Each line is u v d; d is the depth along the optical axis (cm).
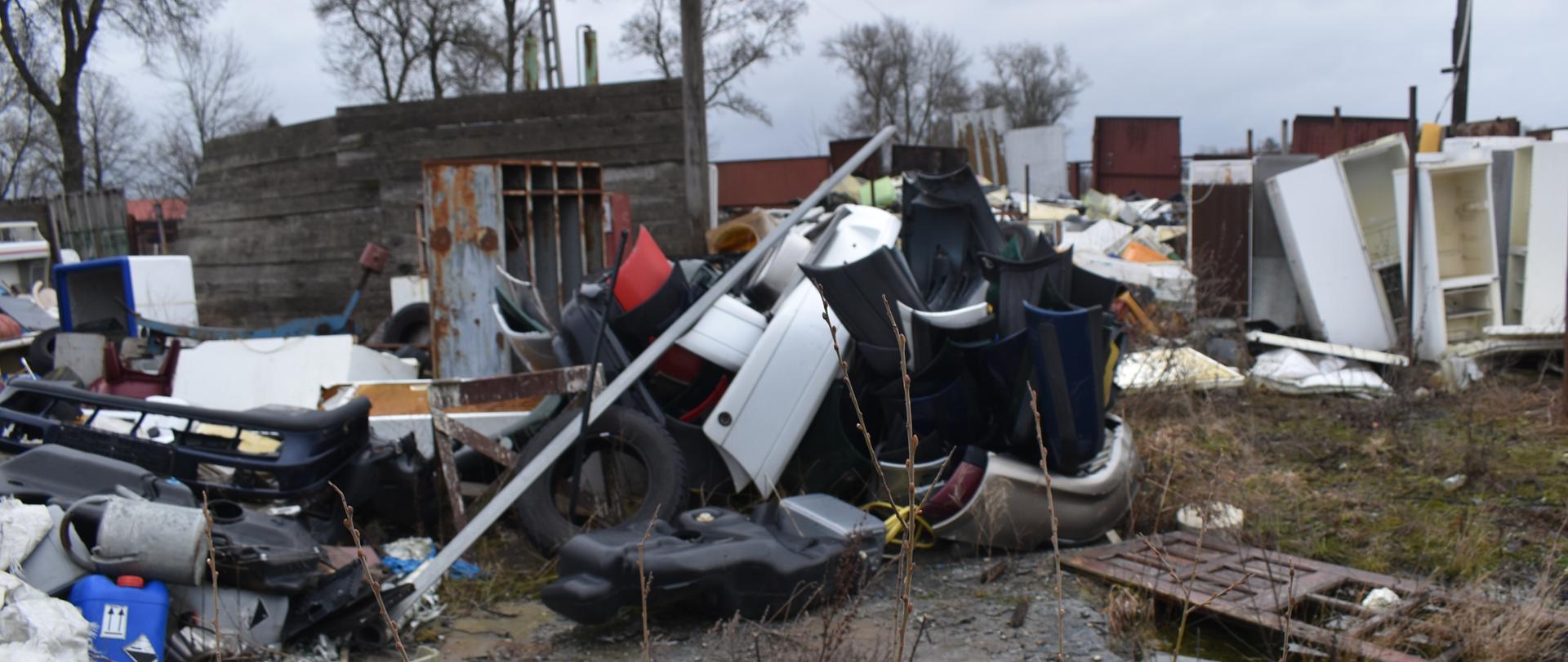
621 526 473
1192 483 559
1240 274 988
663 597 393
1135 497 530
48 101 2320
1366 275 905
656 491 494
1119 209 1855
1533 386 809
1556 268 866
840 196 1683
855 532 420
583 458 495
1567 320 712
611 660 383
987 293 534
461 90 3136
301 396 615
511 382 511
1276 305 990
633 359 544
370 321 1152
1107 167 2392
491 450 510
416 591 404
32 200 1972
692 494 539
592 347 532
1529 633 360
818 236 626
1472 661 357
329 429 434
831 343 521
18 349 818
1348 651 357
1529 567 452
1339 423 738
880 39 4516
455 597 446
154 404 418
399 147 1112
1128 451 530
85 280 855
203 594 344
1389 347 893
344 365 634
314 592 373
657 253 557
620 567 388
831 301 513
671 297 546
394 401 584
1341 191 909
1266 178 987
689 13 983
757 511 484
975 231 645
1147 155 2369
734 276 556
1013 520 478
